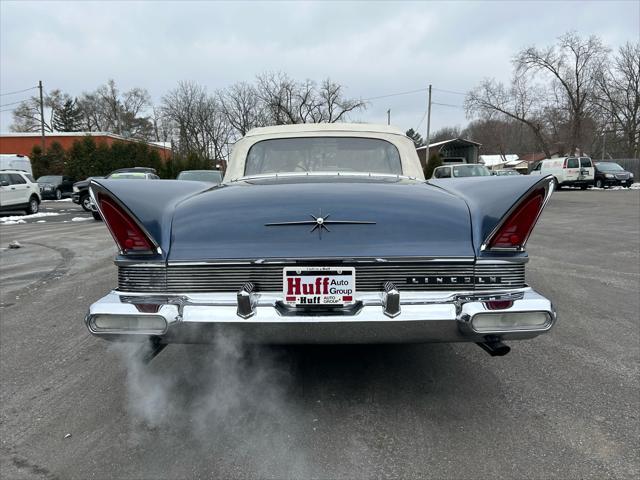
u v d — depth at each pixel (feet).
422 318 6.93
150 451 7.18
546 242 27.91
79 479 6.54
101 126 232.73
